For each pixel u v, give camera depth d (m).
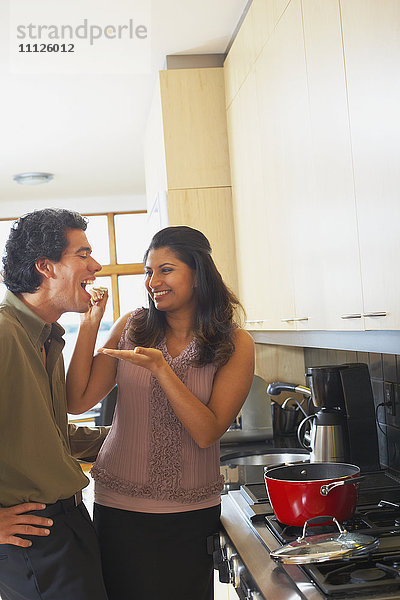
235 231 3.53
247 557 1.63
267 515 1.86
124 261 7.57
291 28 2.22
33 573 1.60
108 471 1.85
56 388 1.74
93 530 1.71
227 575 1.84
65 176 6.26
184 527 1.81
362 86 1.64
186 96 3.62
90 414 6.26
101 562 1.80
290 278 2.44
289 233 2.41
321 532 1.63
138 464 1.81
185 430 1.82
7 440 1.55
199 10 3.10
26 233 1.66
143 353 1.66
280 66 2.38
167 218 3.60
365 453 2.33
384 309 1.59
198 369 1.84
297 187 2.28
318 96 1.98
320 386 2.34
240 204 3.33
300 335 2.42
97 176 6.37
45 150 5.32
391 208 1.52
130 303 7.58
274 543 1.67
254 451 3.01
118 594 1.82
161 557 1.80
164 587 1.81
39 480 1.57
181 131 3.62
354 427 2.33
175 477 1.80
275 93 2.47
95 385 1.90
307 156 2.14
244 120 3.08
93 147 5.33
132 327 1.94
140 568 1.80
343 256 1.86
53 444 1.60
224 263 3.61
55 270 1.67
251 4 2.84
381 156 1.55
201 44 3.51
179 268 1.84
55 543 1.61
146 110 4.50
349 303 1.83
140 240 7.60
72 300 1.70
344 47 1.74
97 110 4.42
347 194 1.80
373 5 1.53
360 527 1.69
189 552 1.82
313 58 2.01
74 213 1.74
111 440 1.88
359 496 2.00
